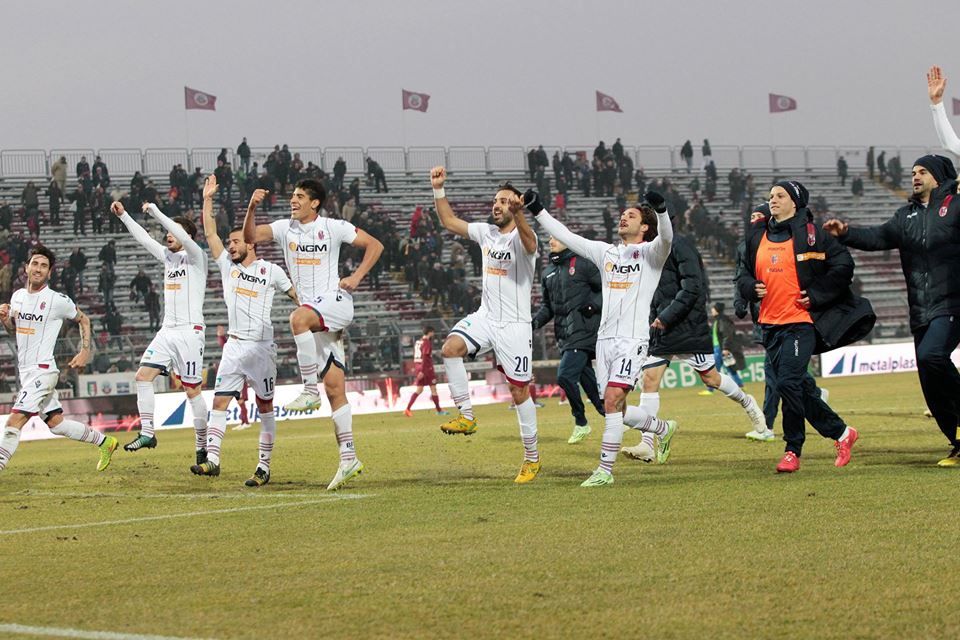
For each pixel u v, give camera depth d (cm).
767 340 1106
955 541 696
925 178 1066
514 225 1112
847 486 959
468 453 1482
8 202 4312
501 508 920
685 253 1282
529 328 1116
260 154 4491
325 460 1477
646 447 1266
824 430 1114
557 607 570
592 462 1320
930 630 508
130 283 3922
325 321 1118
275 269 1255
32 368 1296
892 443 1374
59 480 1331
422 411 3105
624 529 784
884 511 816
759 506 866
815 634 509
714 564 656
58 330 1311
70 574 707
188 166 4466
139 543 819
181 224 1441
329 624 555
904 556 659
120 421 2839
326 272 1141
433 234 4206
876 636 502
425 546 752
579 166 5047
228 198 4269
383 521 874
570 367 1572
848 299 1084
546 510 896
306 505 994
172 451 1827
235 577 677
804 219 1077
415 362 2869
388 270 4209
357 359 3219
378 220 4294
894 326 4216
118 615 589
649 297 1059
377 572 672
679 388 3628
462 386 1109
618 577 632
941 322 1061
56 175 4191
